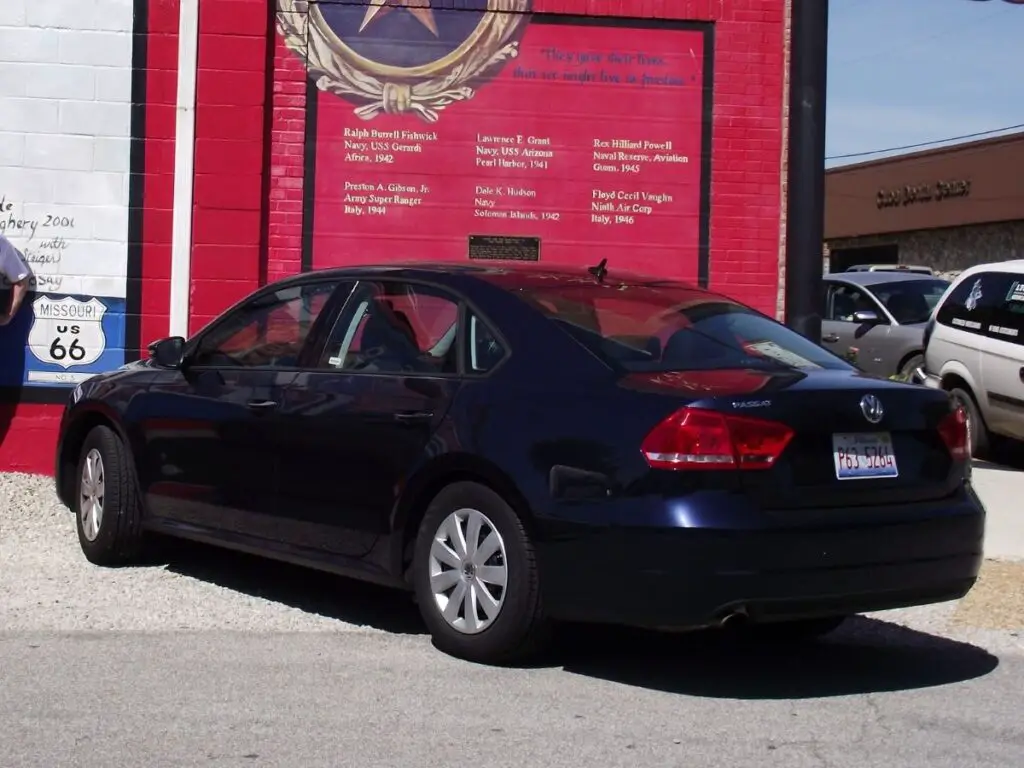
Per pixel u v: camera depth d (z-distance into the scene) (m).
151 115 10.33
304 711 5.25
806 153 9.70
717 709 5.44
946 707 5.55
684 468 5.23
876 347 15.74
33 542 8.34
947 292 13.72
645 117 10.84
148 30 10.30
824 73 9.70
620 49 10.80
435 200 10.71
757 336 6.40
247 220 10.43
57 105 10.29
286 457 6.61
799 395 5.42
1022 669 6.24
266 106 10.50
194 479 7.13
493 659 5.86
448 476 5.96
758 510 5.23
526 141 10.76
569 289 6.36
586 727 5.13
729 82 10.89
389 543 6.15
